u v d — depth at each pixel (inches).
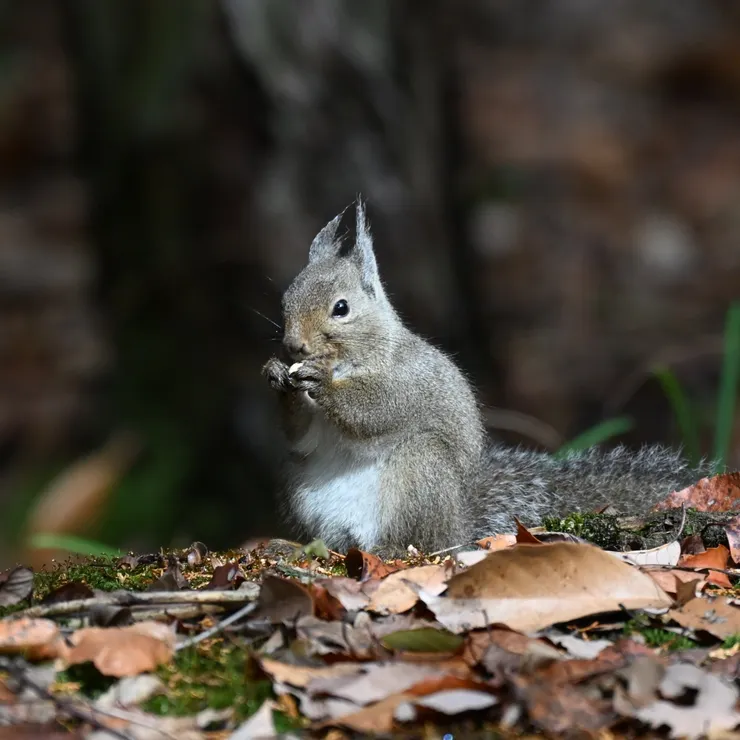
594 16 1201.4
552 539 279.1
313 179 530.9
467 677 203.0
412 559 309.4
